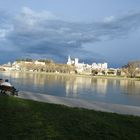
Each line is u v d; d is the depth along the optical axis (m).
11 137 11.73
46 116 15.27
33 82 94.94
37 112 16.08
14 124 13.46
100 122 14.62
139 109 24.78
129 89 89.75
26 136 11.90
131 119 16.19
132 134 13.03
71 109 18.14
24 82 90.94
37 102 19.95
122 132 13.19
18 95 31.48
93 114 16.91
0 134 12.02
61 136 12.04
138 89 90.94
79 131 12.88
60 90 65.31
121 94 66.06
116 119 15.97
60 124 13.80
